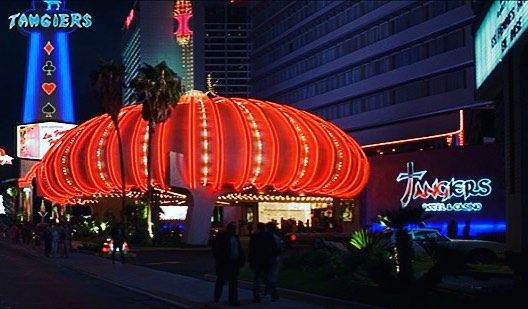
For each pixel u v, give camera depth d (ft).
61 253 152.87
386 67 293.23
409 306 56.34
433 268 64.23
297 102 382.83
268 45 417.08
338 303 60.39
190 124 221.66
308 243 191.21
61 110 545.85
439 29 253.65
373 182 233.14
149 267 122.42
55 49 548.72
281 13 400.67
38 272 111.34
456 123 248.11
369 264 68.54
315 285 73.67
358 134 317.22
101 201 273.33
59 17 549.95
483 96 150.92
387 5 287.69
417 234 98.53
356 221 249.75
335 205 263.08
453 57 246.88
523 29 101.55
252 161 223.30
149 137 211.82
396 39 282.36
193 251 185.37
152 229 214.07
